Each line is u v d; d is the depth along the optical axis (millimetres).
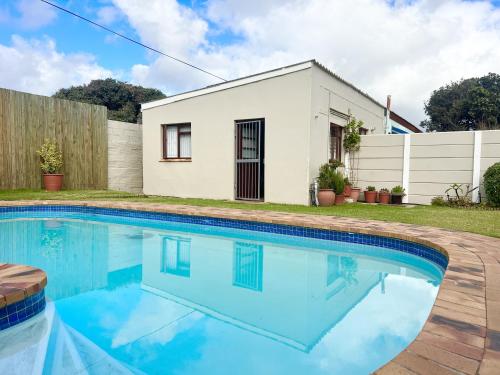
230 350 2271
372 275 4066
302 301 3232
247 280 3904
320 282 3832
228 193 9797
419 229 5105
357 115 11266
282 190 8727
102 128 11719
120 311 2938
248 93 9227
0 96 9258
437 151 9445
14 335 2434
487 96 27781
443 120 30766
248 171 9469
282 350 2264
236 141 9625
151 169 11516
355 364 2096
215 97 9891
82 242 5809
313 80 8352
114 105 28859
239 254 5090
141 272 4215
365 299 3242
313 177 8508
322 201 8266
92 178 11453
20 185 9734
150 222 7453
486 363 1524
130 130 12664
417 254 4480
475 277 2869
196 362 2111
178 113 10734
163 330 2572
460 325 1917
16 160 9625
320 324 2686
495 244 4133
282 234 5848
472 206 8516
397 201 9625
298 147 8430
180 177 10812
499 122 27562
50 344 2322
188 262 4672
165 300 3232
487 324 1935
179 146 11016
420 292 3447
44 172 10211
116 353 2217
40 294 2801
